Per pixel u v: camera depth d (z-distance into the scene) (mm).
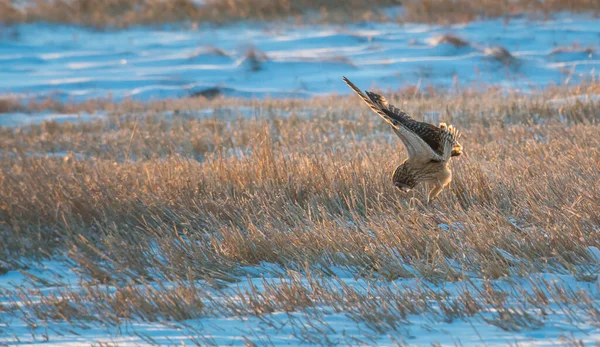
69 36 52938
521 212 13195
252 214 14867
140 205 15633
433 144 12133
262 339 9305
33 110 35062
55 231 15070
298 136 22703
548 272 10859
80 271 13289
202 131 25812
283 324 9773
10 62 46281
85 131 28828
